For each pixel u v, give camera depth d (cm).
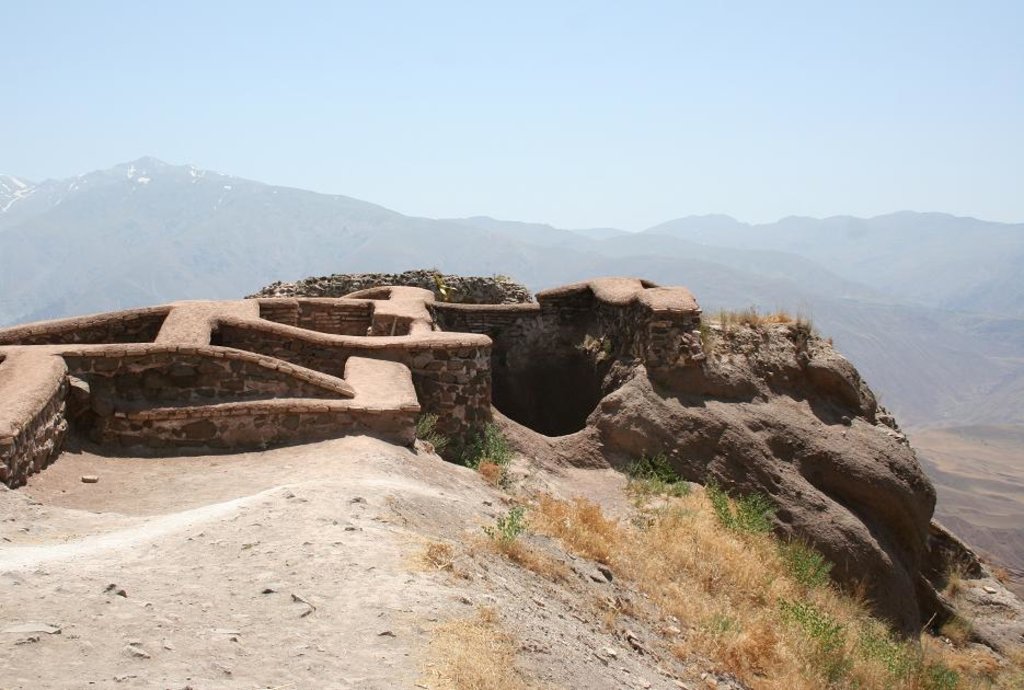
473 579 763
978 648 1634
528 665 644
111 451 1244
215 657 567
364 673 564
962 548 1903
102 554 749
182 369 1310
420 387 1517
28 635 566
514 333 2031
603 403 1650
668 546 1252
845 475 1612
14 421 1020
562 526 1131
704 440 1597
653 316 1662
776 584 1279
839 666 1071
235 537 778
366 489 946
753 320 1808
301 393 1314
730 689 882
